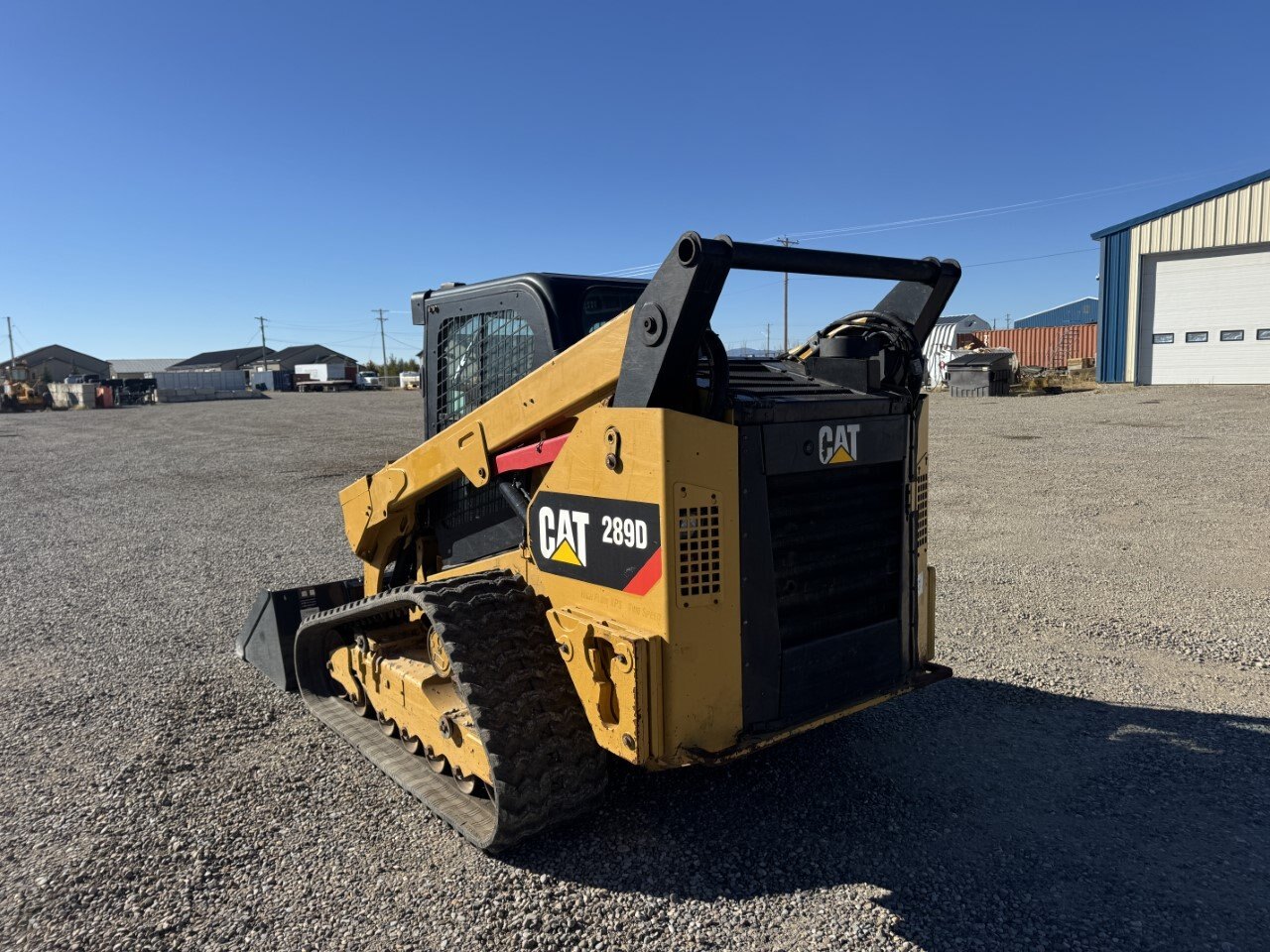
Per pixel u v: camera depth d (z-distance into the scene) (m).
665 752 2.83
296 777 3.89
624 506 2.89
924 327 3.62
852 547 3.35
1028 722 4.31
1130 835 3.28
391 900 2.94
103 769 4.02
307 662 4.72
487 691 3.00
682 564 2.79
